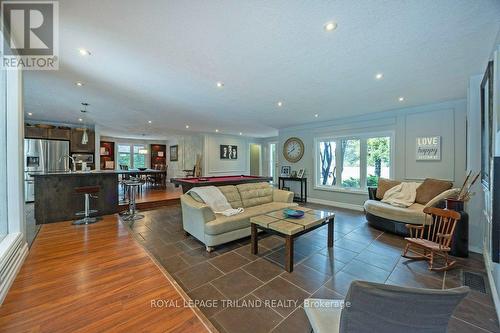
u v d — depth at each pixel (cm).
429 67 252
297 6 152
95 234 322
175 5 152
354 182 541
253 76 279
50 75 277
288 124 637
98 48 212
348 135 541
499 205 144
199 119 573
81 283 193
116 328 143
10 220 220
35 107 452
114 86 317
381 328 88
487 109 233
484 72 261
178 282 212
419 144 427
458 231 269
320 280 216
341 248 294
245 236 318
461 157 382
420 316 85
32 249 266
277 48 210
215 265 247
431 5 150
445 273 230
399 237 337
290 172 680
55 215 391
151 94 357
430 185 379
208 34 187
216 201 340
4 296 170
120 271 215
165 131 813
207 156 848
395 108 445
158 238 329
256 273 229
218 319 163
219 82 300
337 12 158
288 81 295
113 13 161
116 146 1049
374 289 82
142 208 520
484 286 207
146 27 178
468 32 181
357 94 353
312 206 563
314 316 119
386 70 259
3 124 218
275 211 319
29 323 145
